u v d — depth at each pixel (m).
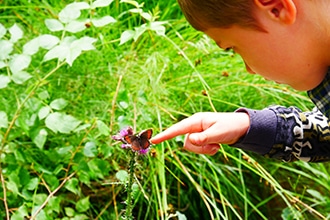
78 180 0.86
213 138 0.63
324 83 0.60
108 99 0.94
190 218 0.91
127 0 0.84
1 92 0.92
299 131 0.67
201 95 0.91
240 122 0.65
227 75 0.93
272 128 0.65
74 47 0.78
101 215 0.86
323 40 0.57
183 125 0.64
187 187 0.92
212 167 0.91
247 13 0.55
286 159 0.68
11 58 0.82
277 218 0.95
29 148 0.88
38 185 0.86
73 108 0.93
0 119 0.80
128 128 0.57
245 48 0.58
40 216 0.76
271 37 0.56
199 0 0.56
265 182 0.94
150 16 0.82
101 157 0.89
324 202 0.89
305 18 0.56
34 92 0.87
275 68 0.58
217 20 0.56
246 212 0.85
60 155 0.85
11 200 0.81
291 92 0.95
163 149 0.84
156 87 0.93
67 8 0.82
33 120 0.82
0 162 0.83
